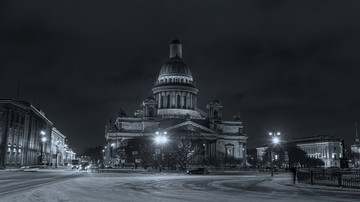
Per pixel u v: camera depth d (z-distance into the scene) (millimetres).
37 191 29016
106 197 25688
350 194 30406
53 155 186375
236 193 30625
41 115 150250
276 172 90500
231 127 172250
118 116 166625
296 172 49656
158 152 91375
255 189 35406
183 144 104125
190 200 24547
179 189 34219
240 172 98625
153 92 186375
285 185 41562
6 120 108188
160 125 158625
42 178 51094
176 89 180250
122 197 25875
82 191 30125
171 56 199750
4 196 24938
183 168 98312
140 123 163875
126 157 132125
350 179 38469
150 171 91000
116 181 45688
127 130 162375
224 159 150250
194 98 187500
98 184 39375
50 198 24188
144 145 124062
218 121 169625
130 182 44000
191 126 153375
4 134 107062
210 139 154500
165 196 27109
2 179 47500
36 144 139750
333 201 24875
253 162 175375
